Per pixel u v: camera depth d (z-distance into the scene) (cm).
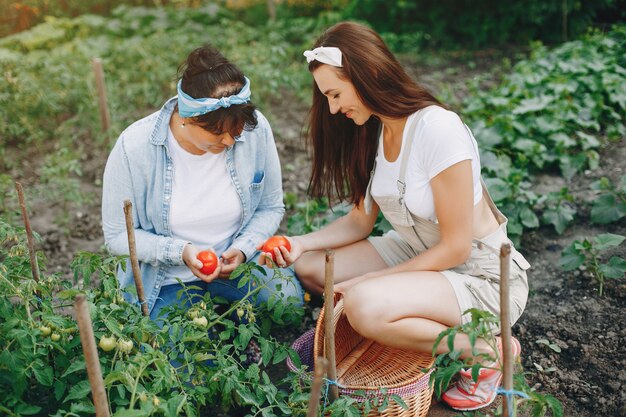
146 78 699
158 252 276
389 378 264
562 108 520
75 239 443
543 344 313
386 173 273
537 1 840
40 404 254
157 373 226
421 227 277
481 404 272
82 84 625
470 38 913
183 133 269
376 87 251
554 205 421
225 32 842
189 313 260
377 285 260
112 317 234
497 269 272
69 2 998
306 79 701
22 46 854
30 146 586
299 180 503
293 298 285
